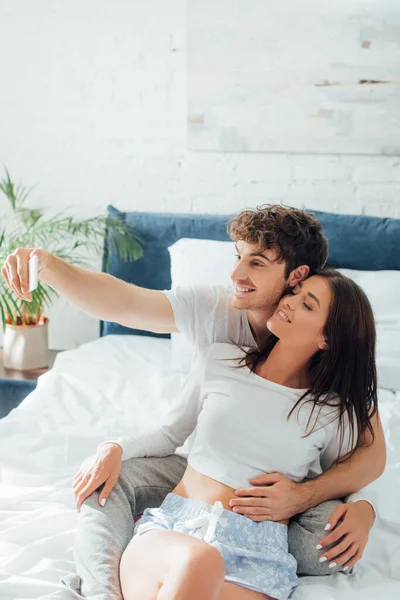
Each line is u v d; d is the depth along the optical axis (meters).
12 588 1.31
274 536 1.40
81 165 3.10
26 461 1.81
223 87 2.89
